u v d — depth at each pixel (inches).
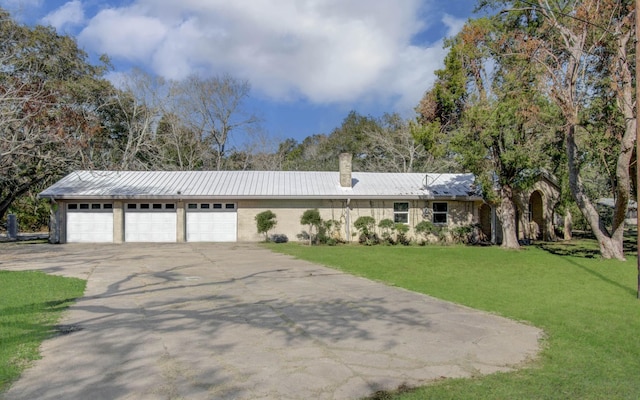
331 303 330.6
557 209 1095.0
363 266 560.4
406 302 337.1
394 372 187.9
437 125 840.9
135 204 987.3
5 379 176.4
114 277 455.8
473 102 803.4
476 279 464.4
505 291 393.1
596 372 190.4
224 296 355.6
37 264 575.2
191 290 382.6
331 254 710.5
